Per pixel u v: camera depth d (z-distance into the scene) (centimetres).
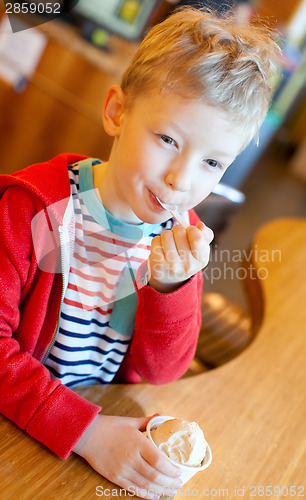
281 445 81
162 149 64
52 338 78
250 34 73
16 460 60
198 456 63
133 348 82
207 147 63
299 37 515
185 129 62
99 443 63
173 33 69
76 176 82
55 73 243
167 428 65
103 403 75
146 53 70
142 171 65
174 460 62
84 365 86
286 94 578
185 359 85
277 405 89
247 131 67
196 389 86
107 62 237
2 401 64
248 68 66
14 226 70
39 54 240
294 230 166
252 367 97
